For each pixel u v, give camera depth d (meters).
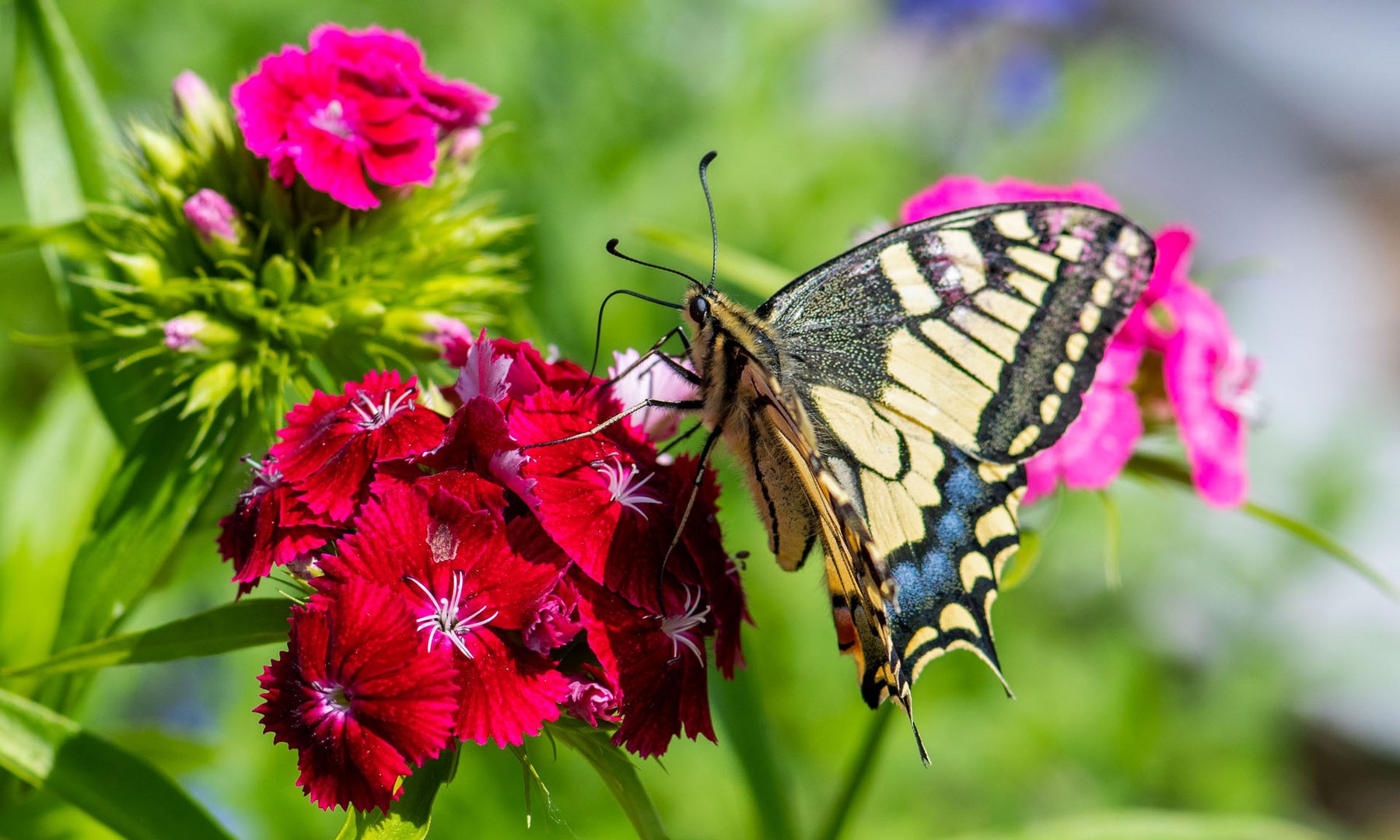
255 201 0.41
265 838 0.45
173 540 0.40
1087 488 0.41
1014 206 0.39
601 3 0.52
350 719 0.35
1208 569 0.59
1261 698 0.56
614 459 0.37
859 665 0.39
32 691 0.40
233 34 0.52
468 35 0.52
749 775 0.41
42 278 0.50
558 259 0.50
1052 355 0.39
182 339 0.40
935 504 0.39
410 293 0.41
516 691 0.36
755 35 0.54
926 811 0.49
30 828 0.40
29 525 0.42
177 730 0.46
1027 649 0.53
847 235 0.52
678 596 0.37
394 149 0.40
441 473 0.36
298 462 0.36
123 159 0.41
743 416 0.37
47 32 0.41
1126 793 0.52
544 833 0.45
